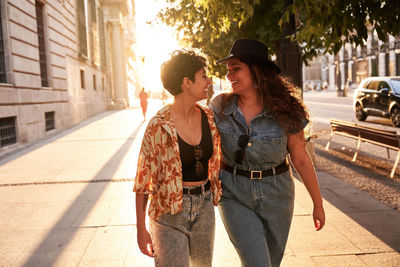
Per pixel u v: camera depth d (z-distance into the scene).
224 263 3.36
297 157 2.34
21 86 11.79
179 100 2.05
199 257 2.18
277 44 9.25
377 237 3.83
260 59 2.21
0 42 10.94
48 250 3.72
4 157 9.57
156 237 2.06
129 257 3.51
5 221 4.61
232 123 2.26
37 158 9.20
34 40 13.17
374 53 49.56
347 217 4.44
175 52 2.03
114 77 33.81
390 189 5.71
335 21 4.13
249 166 2.25
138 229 2.05
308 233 3.96
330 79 64.88
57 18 16.64
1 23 10.99
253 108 2.28
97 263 3.41
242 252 2.19
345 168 7.26
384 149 9.23
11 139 11.20
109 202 5.27
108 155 9.23
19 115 11.61
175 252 2.02
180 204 1.99
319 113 20.25
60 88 16.70
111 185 6.25
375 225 4.16
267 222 2.32
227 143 2.26
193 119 2.10
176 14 9.41
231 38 8.66
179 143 2.01
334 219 4.38
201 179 2.08
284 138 2.24
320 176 6.62
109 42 35.06
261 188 2.26
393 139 6.44
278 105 2.19
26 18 12.45
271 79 2.25
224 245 3.75
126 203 5.19
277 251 2.42
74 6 20.45
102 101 29.83
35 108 13.09
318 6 4.01
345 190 5.64
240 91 2.27
